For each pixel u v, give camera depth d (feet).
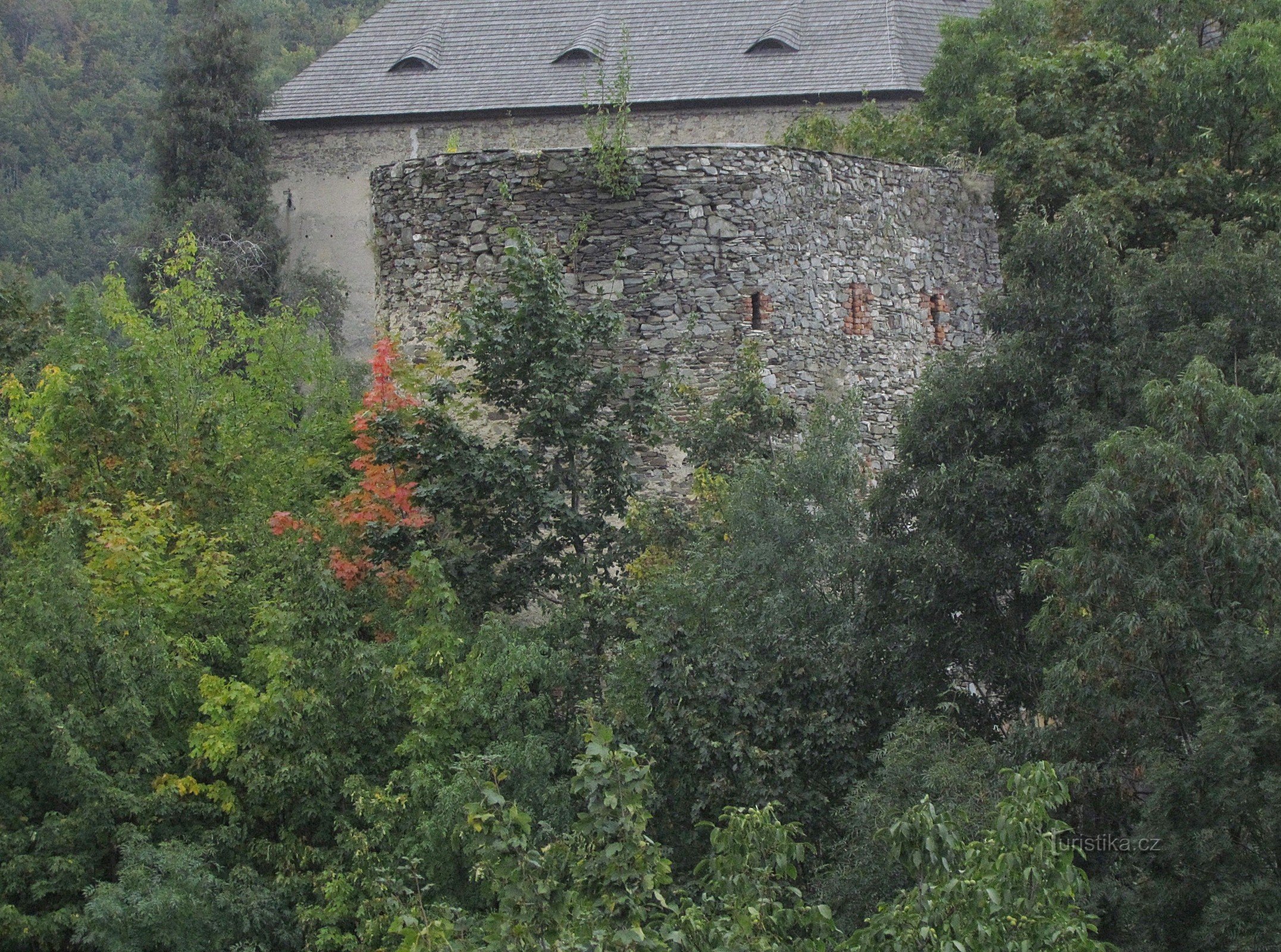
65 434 229.04
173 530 214.48
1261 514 162.30
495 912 140.97
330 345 299.17
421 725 182.80
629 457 216.74
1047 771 133.69
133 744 182.91
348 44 463.42
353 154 447.83
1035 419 197.36
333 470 229.86
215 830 179.83
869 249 251.60
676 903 160.56
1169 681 160.35
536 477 214.28
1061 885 127.65
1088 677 159.02
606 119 284.20
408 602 199.52
